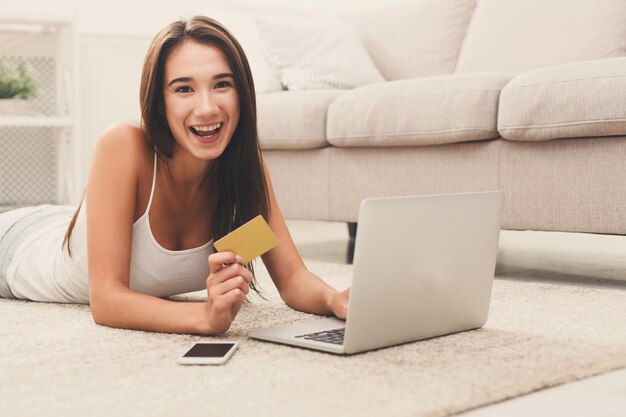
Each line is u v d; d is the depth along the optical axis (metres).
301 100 2.93
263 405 1.06
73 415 1.03
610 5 2.89
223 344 1.38
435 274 1.42
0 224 2.10
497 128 2.38
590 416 1.06
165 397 1.10
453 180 2.52
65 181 4.27
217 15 3.64
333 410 1.03
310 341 1.38
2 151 4.36
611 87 2.11
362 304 1.31
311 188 2.95
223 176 1.72
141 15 4.55
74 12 3.93
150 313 1.52
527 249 3.23
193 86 1.53
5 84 3.87
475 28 3.35
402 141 2.61
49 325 1.62
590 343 1.43
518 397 1.14
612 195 2.16
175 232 1.73
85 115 4.43
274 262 1.79
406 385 1.15
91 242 1.59
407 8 3.69
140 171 1.63
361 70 3.46
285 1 4.98
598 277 2.40
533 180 2.31
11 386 1.16
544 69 2.31
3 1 4.06
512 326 1.59
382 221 1.30
